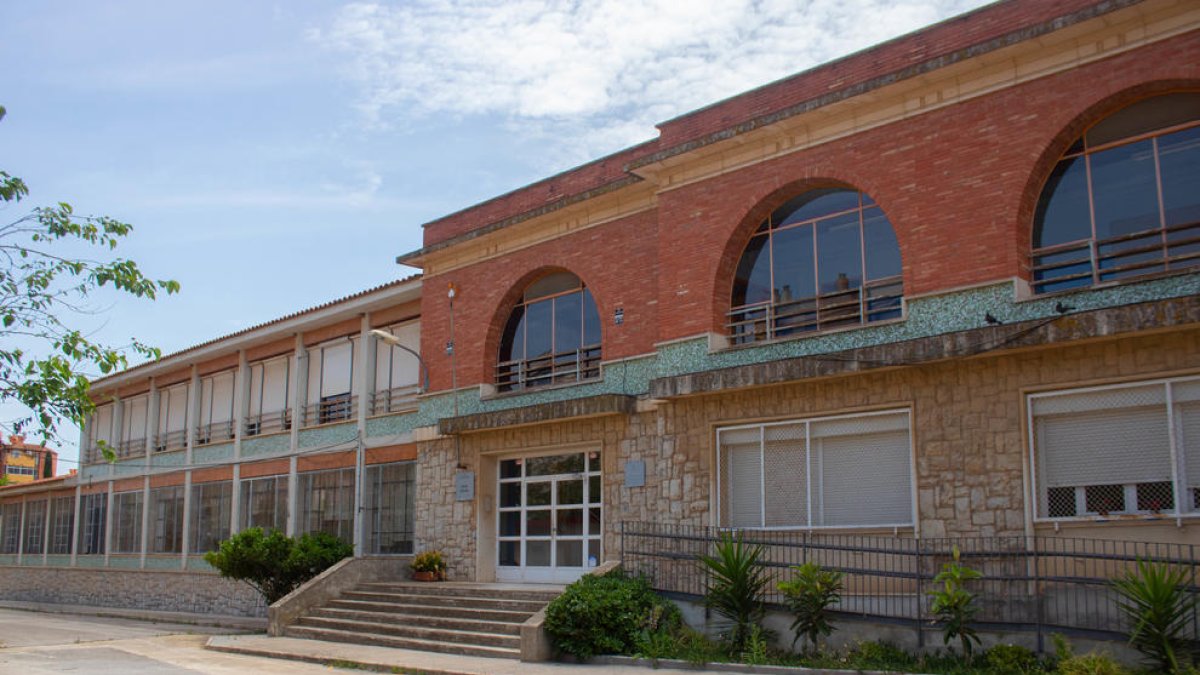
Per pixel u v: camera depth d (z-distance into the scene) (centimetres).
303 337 3083
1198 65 1388
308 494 2931
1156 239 1450
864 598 1524
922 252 1623
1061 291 1475
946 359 1545
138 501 3722
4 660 1809
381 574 2314
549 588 2017
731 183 1889
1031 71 1543
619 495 2025
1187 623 1261
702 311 1894
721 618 1658
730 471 1830
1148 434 1391
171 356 3534
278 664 1752
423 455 2498
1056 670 1296
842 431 1694
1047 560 1427
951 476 1545
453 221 2523
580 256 2209
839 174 1742
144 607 3503
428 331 2541
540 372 2320
